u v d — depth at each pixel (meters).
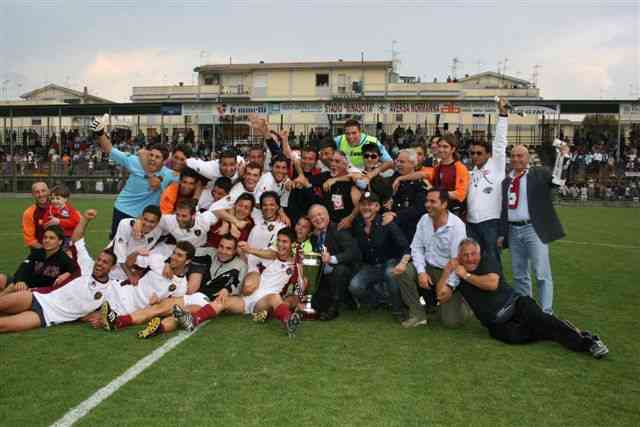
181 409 3.76
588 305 6.84
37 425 3.52
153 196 7.33
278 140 8.12
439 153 6.82
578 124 38.59
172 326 5.54
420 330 5.77
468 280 5.40
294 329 5.42
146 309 5.75
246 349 5.03
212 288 6.16
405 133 28.02
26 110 26.70
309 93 44.44
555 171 6.03
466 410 3.83
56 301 5.66
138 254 5.96
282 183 7.11
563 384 4.31
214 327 5.72
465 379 4.39
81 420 3.58
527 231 6.13
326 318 6.09
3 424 3.52
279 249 6.18
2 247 10.58
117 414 3.67
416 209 6.83
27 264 5.98
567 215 18.44
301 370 4.52
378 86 43.12
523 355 4.98
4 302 5.49
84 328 5.62
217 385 4.18
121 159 7.26
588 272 8.95
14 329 5.42
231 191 6.67
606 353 4.89
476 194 6.59
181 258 5.80
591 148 27.88
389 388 4.18
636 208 21.17
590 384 4.32
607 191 22.81
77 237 6.03
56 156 27.84
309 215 6.38
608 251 11.12
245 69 45.22
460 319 5.88
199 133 34.41
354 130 7.72
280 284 6.23
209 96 45.38
